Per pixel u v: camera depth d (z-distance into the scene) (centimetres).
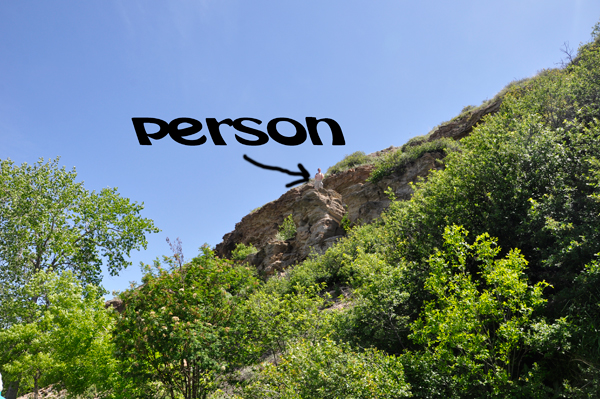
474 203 951
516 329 571
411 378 655
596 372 521
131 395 916
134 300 776
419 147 2405
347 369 586
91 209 2011
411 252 1003
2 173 1873
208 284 836
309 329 930
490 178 949
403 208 1161
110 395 1049
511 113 1298
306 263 1886
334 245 2036
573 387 546
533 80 1755
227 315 811
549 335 564
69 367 1032
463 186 1000
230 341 793
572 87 1140
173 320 716
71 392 1062
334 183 2942
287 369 673
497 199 894
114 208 2055
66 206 1998
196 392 768
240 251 2998
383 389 568
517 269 623
